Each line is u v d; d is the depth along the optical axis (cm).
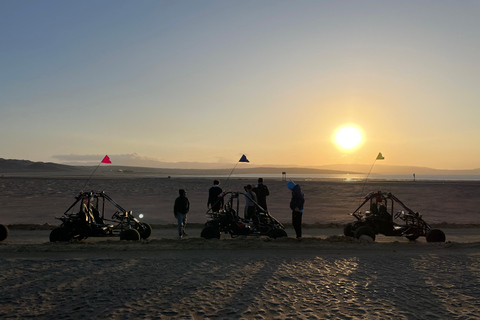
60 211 1975
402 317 495
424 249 948
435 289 617
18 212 1922
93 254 869
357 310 520
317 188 4253
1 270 723
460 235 1259
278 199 2862
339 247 945
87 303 542
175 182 5225
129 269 738
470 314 507
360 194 3481
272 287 624
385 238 1220
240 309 520
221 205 1176
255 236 1141
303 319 486
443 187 4553
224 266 764
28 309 516
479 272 729
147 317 489
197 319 483
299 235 1082
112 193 3209
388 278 682
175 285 632
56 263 782
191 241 979
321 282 654
